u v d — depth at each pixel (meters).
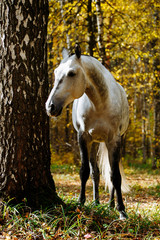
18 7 4.08
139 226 3.94
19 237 3.37
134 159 24.45
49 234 3.45
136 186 9.14
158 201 6.91
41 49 4.34
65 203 4.38
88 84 4.40
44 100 4.39
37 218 3.61
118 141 4.82
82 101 4.85
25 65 4.13
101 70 4.69
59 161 17.64
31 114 4.18
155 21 14.33
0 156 4.05
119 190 4.72
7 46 4.07
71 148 17.75
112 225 3.91
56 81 4.02
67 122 16.89
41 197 4.10
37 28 4.26
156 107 16.22
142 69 18.42
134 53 12.20
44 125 4.39
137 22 12.33
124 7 13.01
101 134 4.82
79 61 4.20
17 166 4.03
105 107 4.64
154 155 16.14
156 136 16.02
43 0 4.35
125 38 12.70
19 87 4.08
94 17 13.46
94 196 5.53
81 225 3.65
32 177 4.16
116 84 5.24
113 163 4.78
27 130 4.13
